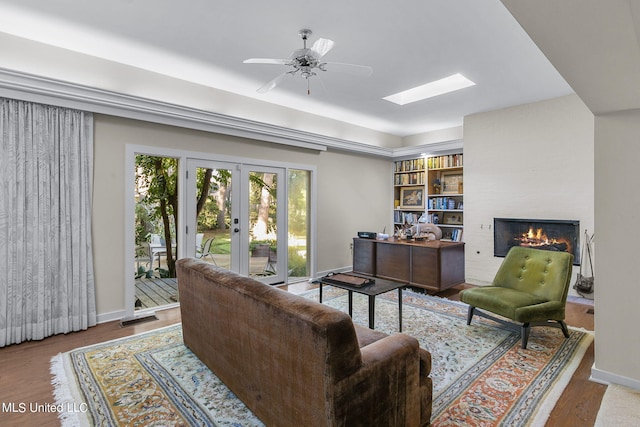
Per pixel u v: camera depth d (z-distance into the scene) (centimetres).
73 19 281
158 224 590
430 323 345
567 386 227
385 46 320
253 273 497
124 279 367
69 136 326
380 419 153
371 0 249
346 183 634
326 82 418
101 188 351
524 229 493
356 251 552
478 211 544
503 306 297
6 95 288
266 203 512
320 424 141
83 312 332
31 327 305
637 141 218
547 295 309
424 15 268
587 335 315
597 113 228
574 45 164
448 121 601
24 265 303
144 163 551
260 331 175
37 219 308
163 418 193
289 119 527
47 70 322
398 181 723
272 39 312
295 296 165
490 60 350
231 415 196
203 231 445
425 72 382
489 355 274
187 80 416
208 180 448
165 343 299
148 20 282
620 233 225
